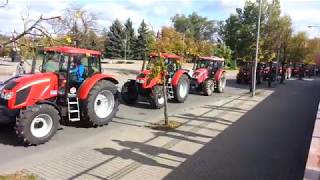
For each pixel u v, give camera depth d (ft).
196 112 48.49
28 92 31.48
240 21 110.73
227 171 26.22
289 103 61.82
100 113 37.99
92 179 23.97
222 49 131.85
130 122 40.73
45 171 25.16
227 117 45.70
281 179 25.03
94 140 32.89
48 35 15.83
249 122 43.09
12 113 31.60
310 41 160.35
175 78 55.01
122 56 223.30
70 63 35.94
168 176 24.81
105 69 120.26
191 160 28.27
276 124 42.70
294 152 31.35
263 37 102.89
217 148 31.68
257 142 34.17
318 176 19.16
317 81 136.56
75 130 36.14
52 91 33.99
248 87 89.71
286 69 134.51
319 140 25.31
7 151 29.14
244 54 103.65
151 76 40.37
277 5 105.70
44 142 31.19
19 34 15.60
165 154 29.50
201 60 73.26
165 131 36.99
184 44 92.12
